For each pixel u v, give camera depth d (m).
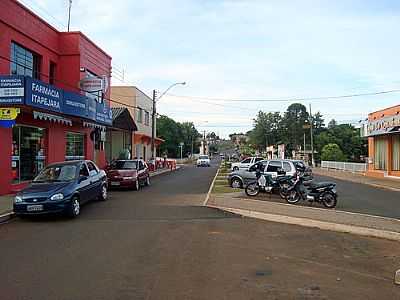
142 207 16.19
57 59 25.44
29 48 21.81
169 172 44.97
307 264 8.34
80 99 22.53
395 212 15.48
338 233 11.78
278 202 17.33
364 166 44.53
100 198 17.88
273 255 9.05
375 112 39.25
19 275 7.29
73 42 25.67
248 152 100.00
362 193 23.12
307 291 6.62
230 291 6.54
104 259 8.41
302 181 17.42
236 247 9.73
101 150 30.80
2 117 17.50
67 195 13.23
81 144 27.22
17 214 13.39
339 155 72.62
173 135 93.31
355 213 14.50
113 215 14.21
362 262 8.58
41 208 12.84
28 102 17.42
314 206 16.77
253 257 8.82
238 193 20.64
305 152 76.06
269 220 13.79
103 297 6.18
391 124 33.28
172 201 18.12
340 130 92.56
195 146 124.94
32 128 21.05
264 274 7.55
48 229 11.66
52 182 14.00
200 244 9.94
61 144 23.86
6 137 18.41
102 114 26.94
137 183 23.56
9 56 19.58
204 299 6.16
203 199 18.91
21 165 20.03
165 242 10.08
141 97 46.97
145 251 9.12
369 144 41.66
